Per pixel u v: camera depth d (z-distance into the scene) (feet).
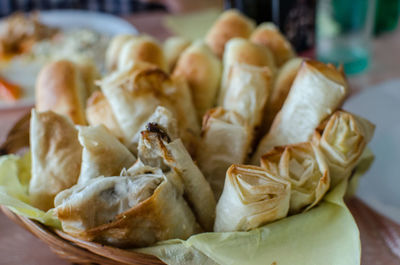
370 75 2.23
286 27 2.05
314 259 1.12
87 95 1.63
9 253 1.39
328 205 1.20
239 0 2.11
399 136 1.68
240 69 1.39
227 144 1.29
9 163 1.36
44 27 3.31
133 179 1.11
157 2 4.05
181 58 1.55
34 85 2.44
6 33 3.21
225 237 1.10
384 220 1.42
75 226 1.09
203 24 2.81
